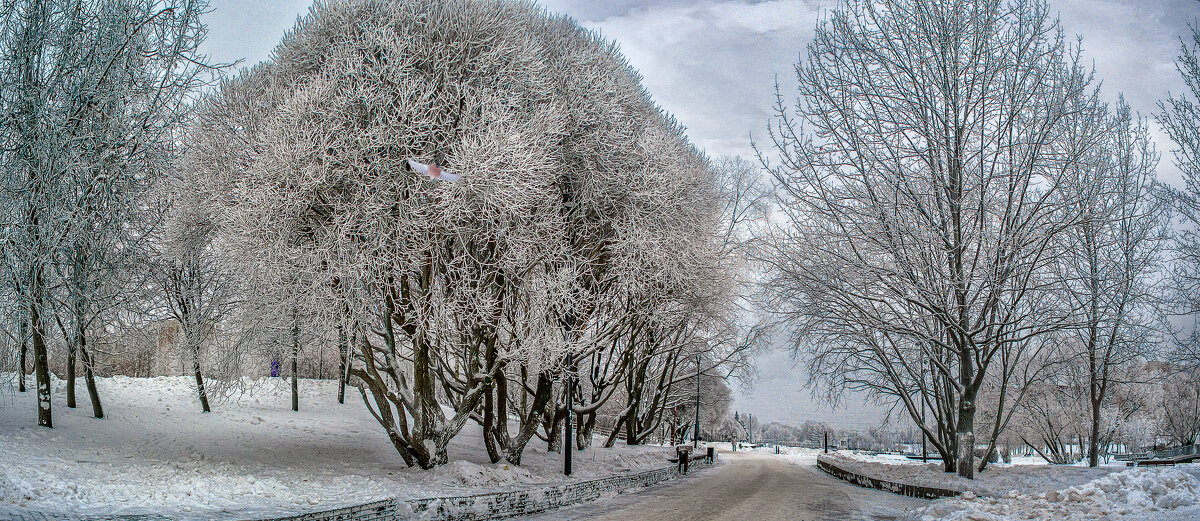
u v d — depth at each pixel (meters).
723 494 21.91
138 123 14.15
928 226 21.84
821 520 16.34
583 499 19.25
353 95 18.33
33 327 15.78
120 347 25.08
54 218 13.19
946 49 22.55
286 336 19.20
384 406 20.62
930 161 22.42
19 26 13.04
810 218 23.59
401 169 18.25
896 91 23.14
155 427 23.77
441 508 14.12
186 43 14.89
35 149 12.77
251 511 11.59
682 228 23.06
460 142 18.69
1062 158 21.80
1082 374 30.44
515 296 20.72
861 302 24.48
